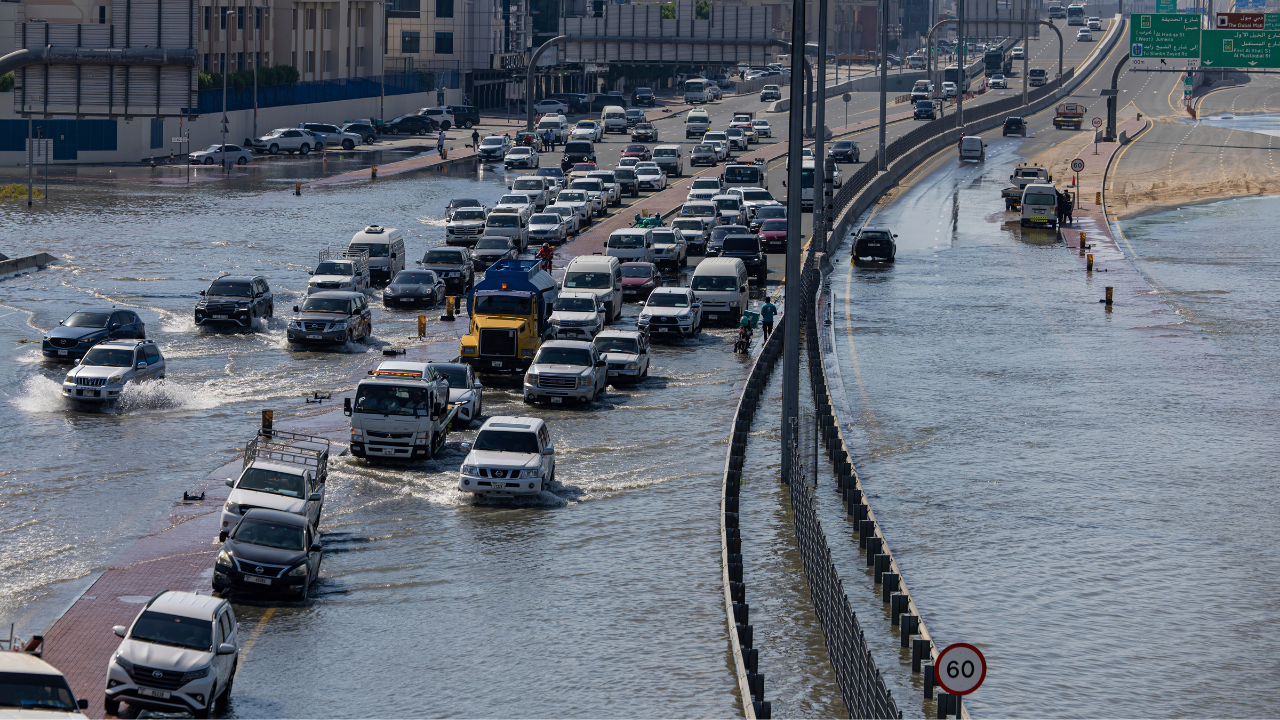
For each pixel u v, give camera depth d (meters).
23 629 64.25
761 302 164.75
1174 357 136.75
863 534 80.31
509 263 128.12
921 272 189.88
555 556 78.00
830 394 120.44
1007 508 88.50
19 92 126.25
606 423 110.31
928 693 59.38
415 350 133.25
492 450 90.44
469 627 66.50
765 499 90.44
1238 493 92.25
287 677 59.88
